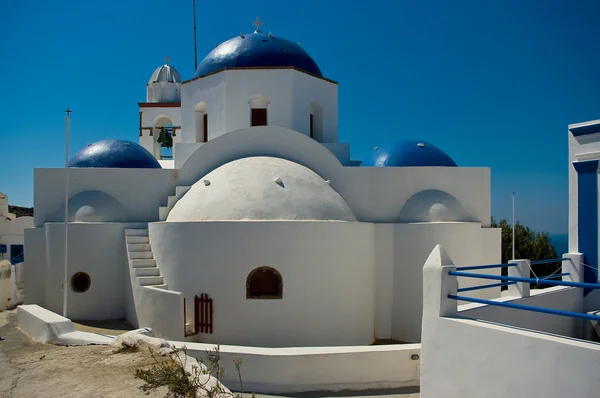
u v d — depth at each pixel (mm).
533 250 24594
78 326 12219
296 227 10719
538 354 4535
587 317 4336
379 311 12414
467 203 13781
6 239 24594
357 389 8055
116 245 13211
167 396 5262
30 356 7059
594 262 8711
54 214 13945
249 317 10492
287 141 13641
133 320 12023
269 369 7887
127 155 15008
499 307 6887
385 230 12500
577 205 8992
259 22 17188
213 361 6340
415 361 8289
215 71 15273
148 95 22625
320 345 10773
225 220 11031
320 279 10859
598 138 8688
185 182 14031
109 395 5324
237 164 12734
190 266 10891
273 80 14977
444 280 5715
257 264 10570
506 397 4805
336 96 16641
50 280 13148
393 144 14984
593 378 4090
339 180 13594
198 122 16266
